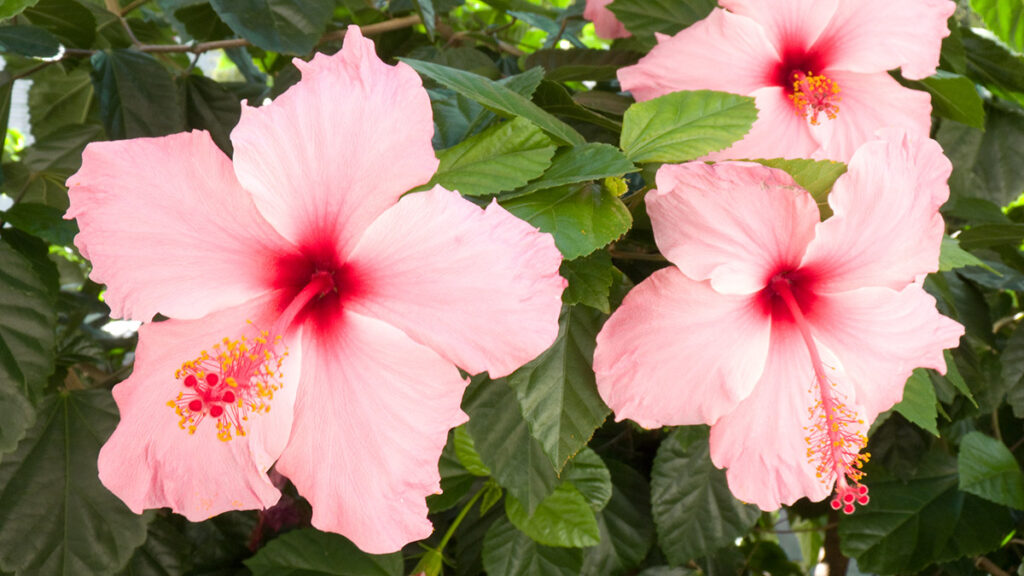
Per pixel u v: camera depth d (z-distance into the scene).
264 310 0.44
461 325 0.42
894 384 0.48
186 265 0.43
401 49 0.71
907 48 0.53
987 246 0.65
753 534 0.83
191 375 0.43
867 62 0.53
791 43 0.53
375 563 0.57
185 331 0.43
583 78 0.61
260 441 0.44
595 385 0.48
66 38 0.66
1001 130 0.68
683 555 0.59
